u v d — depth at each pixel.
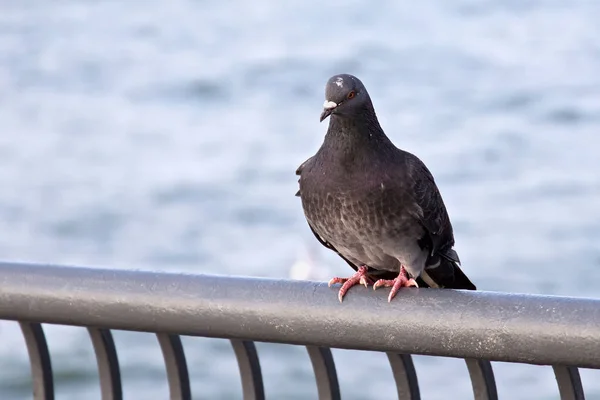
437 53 43.78
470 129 31.17
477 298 2.73
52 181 28.95
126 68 44.19
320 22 52.25
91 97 39.94
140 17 55.84
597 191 24.58
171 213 25.50
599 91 35.06
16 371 15.77
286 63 42.72
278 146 31.53
